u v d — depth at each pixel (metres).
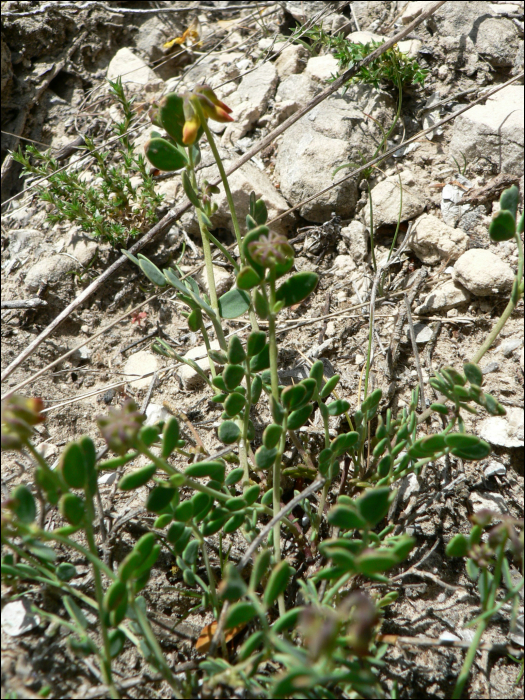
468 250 2.53
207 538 1.96
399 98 2.99
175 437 1.38
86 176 3.03
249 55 3.49
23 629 1.63
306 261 2.73
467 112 2.82
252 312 2.02
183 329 2.60
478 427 2.19
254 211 1.85
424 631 1.82
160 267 2.78
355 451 2.01
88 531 1.36
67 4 3.42
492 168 2.76
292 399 1.55
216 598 1.68
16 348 2.47
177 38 3.66
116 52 3.67
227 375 1.62
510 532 1.31
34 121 3.34
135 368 2.46
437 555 1.98
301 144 2.85
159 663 1.47
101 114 3.34
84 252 2.75
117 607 1.33
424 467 2.11
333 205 2.73
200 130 1.65
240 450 1.90
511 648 1.78
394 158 2.88
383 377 2.33
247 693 1.51
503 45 3.05
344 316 2.52
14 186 3.19
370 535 1.65
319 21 3.44
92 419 2.28
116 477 2.05
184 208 2.60
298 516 2.06
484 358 2.34
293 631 1.62
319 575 1.35
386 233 2.72
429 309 2.47
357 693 1.49
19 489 1.31
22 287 2.67
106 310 2.67
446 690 1.73
